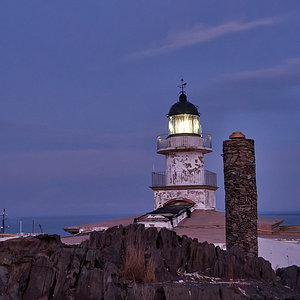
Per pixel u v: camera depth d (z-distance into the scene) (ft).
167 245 41.55
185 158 102.22
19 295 30.68
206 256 41.65
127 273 34.99
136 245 38.27
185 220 85.97
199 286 34.19
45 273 31.89
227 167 55.88
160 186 100.37
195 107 106.01
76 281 32.24
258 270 40.91
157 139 105.60
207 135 104.22
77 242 56.08
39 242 34.50
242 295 33.76
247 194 54.80
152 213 83.25
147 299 31.76
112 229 41.22
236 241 54.03
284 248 58.13
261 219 96.12
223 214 94.12
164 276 36.58
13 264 31.73
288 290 38.81
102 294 31.40
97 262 34.42
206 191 99.55
